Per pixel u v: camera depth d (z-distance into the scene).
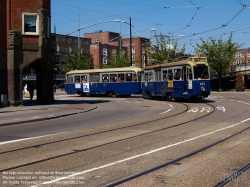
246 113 20.28
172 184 6.98
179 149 10.31
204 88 29.11
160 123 16.66
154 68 35.38
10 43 26.91
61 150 10.59
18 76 27.20
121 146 11.05
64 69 66.31
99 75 43.91
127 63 68.44
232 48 63.38
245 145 10.81
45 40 27.89
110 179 7.38
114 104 30.66
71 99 38.97
